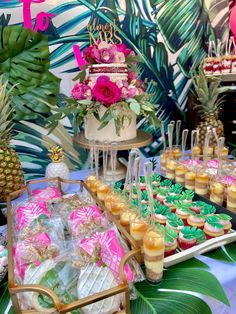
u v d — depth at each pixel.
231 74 1.61
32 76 1.34
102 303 0.51
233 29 1.82
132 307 0.56
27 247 0.63
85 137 1.30
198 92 1.60
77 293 0.53
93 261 0.59
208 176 1.07
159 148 1.83
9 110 1.20
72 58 1.43
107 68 1.14
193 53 1.83
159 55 1.70
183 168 1.18
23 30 1.27
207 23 1.83
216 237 0.77
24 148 1.41
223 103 1.68
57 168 1.15
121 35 1.54
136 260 0.63
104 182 1.02
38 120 1.41
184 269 0.67
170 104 1.81
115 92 1.09
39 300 0.52
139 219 0.72
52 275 0.56
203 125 1.58
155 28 1.65
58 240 0.68
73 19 1.40
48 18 1.33
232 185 0.95
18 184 1.07
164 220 0.83
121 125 1.15
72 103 1.19
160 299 0.58
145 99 1.22
